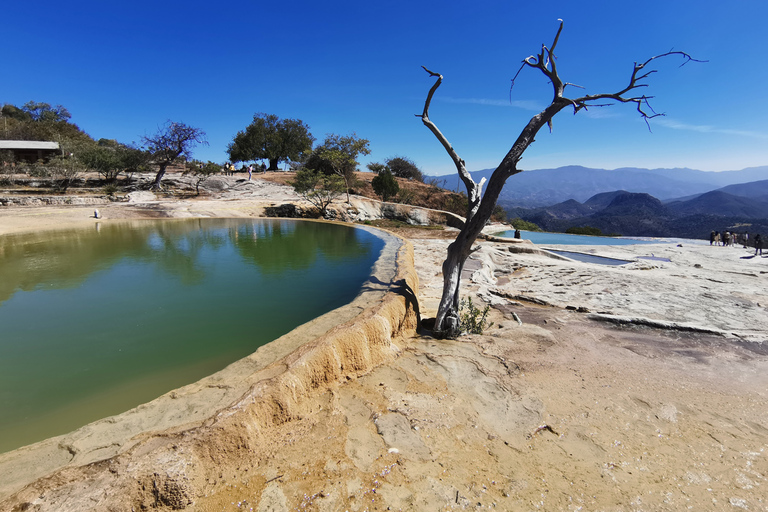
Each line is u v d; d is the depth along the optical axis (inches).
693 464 111.4
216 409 106.6
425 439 117.2
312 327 166.7
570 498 96.7
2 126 1676.9
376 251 423.5
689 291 318.0
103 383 144.4
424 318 232.7
